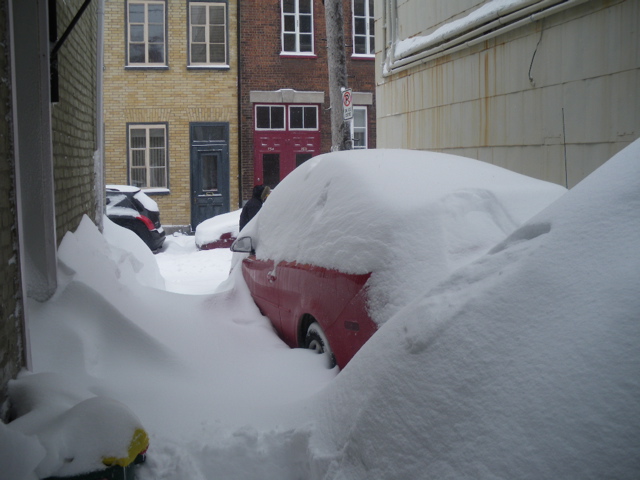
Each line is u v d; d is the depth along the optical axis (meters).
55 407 3.09
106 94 20.23
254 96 20.88
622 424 1.74
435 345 2.43
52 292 4.57
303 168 5.66
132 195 15.34
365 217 4.18
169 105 20.50
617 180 2.43
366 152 5.16
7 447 2.48
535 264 2.35
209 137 20.89
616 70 6.60
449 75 9.85
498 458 1.94
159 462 3.07
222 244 14.86
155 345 4.52
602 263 2.16
